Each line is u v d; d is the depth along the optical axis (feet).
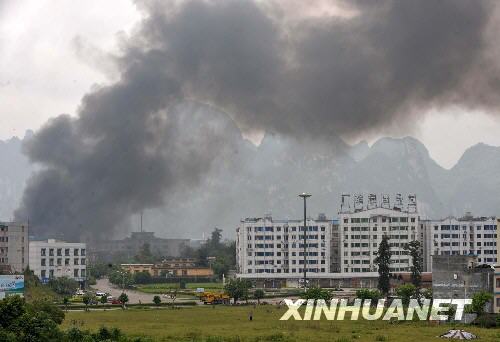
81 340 412.16
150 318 611.06
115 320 590.55
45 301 520.01
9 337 384.68
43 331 406.00
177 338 448.65
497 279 618.44
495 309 613.52
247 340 437.17
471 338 453.58
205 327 526.16
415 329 513.45
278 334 458.91
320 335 468.34
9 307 409.90
